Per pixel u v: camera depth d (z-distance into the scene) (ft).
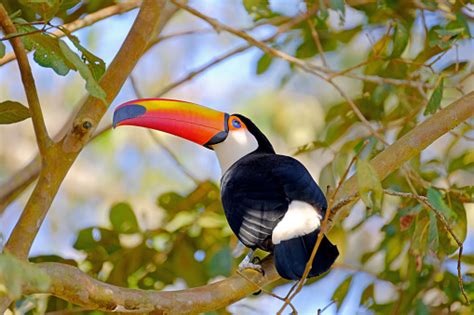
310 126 59.31
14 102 26.58
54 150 25.93
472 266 40.50
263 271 28.94
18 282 18.63
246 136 34.47
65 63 26.94
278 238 27.89
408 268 37.42
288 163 30.76
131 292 25.82
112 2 42.27
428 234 33.81
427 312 36.91
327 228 28.60
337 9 33.81
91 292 25.04
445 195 35.53
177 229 40.04
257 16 44.55
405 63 40.45
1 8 24.34
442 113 31.12
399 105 42.04
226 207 30.45
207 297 26.91
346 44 45.44
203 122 34.17
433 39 35.63
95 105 26.35
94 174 62.03
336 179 39.14
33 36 25.89
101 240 39.42
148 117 33.63
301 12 43.37
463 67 39.45
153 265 39.60
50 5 24.50
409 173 36.83
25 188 40.81
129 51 27.22
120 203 39.60
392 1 41.34
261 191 29.55
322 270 27.20
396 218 38.83
